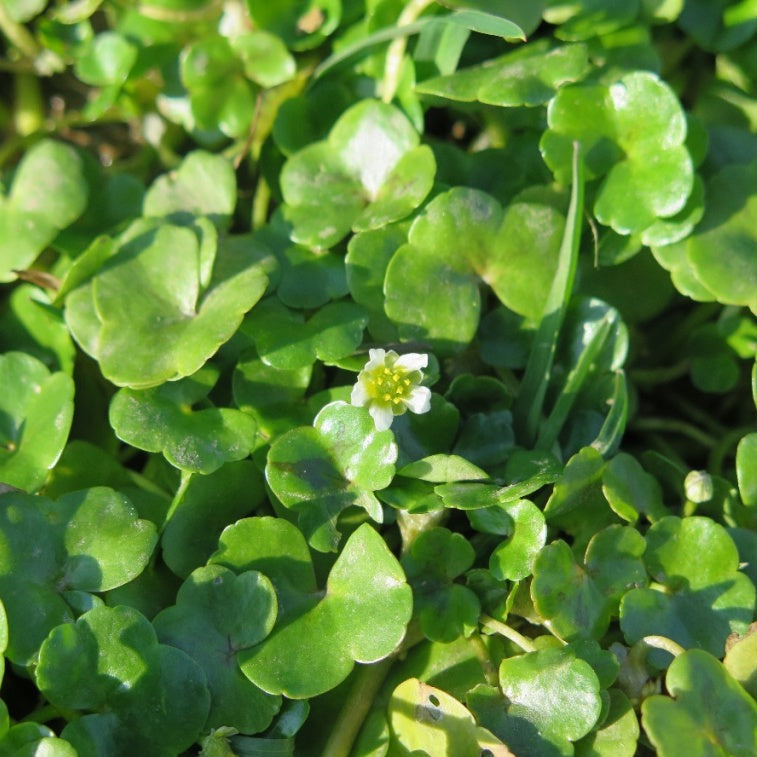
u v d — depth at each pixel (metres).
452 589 0.22
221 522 0.23
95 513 0.22
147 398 0.23
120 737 0.21
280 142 0.25
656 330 0.25
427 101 0.24
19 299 0.25
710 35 0.25
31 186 0.25
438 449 0.23
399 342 0.23
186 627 0.22
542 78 0.24
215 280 0.23
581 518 0.23
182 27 0.25
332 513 0.22
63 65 0.26
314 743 0.22
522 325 0.24
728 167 0.24
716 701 0.22
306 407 0.23
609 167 0.24
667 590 0.23
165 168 0.26
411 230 0.23
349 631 0.22
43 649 0.21
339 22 0.25
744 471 0.23
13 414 0.23
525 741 0.22
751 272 0.23
